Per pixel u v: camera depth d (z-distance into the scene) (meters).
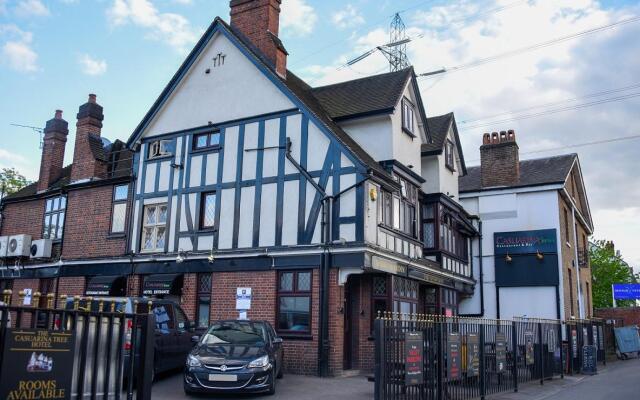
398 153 17.08
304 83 20.78
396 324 9.05
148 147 18.72
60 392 4.64
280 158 15.97
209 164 17.25
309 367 14.16
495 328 12.46
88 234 19.45
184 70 18.27
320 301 14.32
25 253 20.72
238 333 11.77
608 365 22.58
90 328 5.09
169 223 17.55
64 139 23.25
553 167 25.16
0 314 4.88
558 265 22.97
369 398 10.77
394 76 18.27
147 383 5.51
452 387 10.43
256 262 15.52
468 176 27.20
